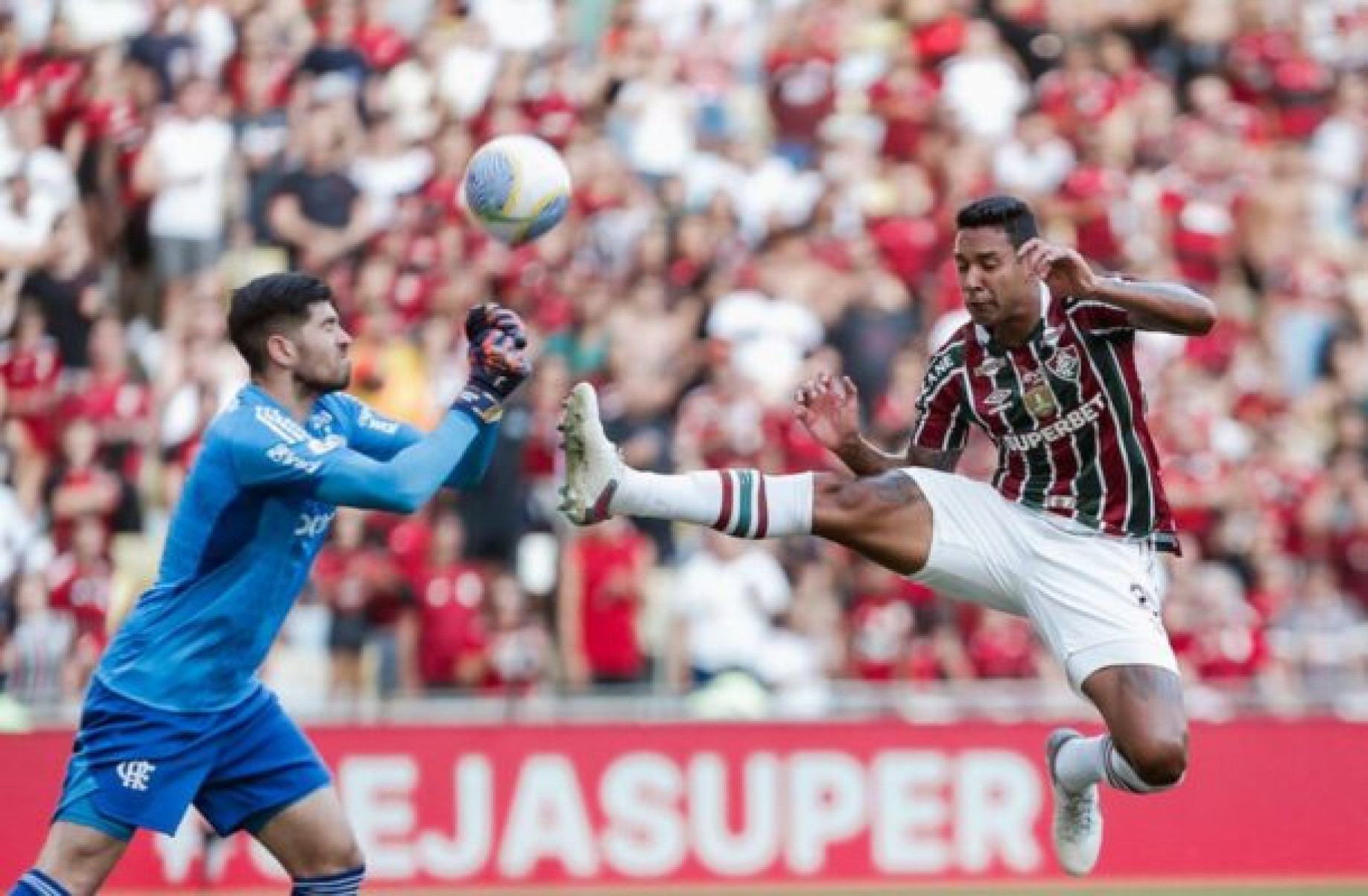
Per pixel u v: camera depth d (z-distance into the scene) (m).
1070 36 53.03
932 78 51.06
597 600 40.00
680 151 49.31
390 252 45.91
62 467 41.69
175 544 22.25
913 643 40.59
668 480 22.31
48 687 39.59
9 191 45.19
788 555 41.09
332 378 22.48
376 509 21.72
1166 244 49.41
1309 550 44.34
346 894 23.05
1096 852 25.05
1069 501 22.50
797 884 35.22
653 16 51.69
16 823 32.88
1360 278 50.12
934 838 35.47
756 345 44.75
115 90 47.28
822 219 47.91
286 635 40.00
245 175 46.88
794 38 51.81
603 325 44.69
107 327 43.53
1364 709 37.25
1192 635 41.53
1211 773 35.66
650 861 35.09
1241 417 46.06
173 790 22.12
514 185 23.05
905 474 22.91
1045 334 22.02
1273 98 53.06
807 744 35.53
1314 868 35.44
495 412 22.39
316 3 49.38
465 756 35.03
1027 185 49.22
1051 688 37.44
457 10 50.75
